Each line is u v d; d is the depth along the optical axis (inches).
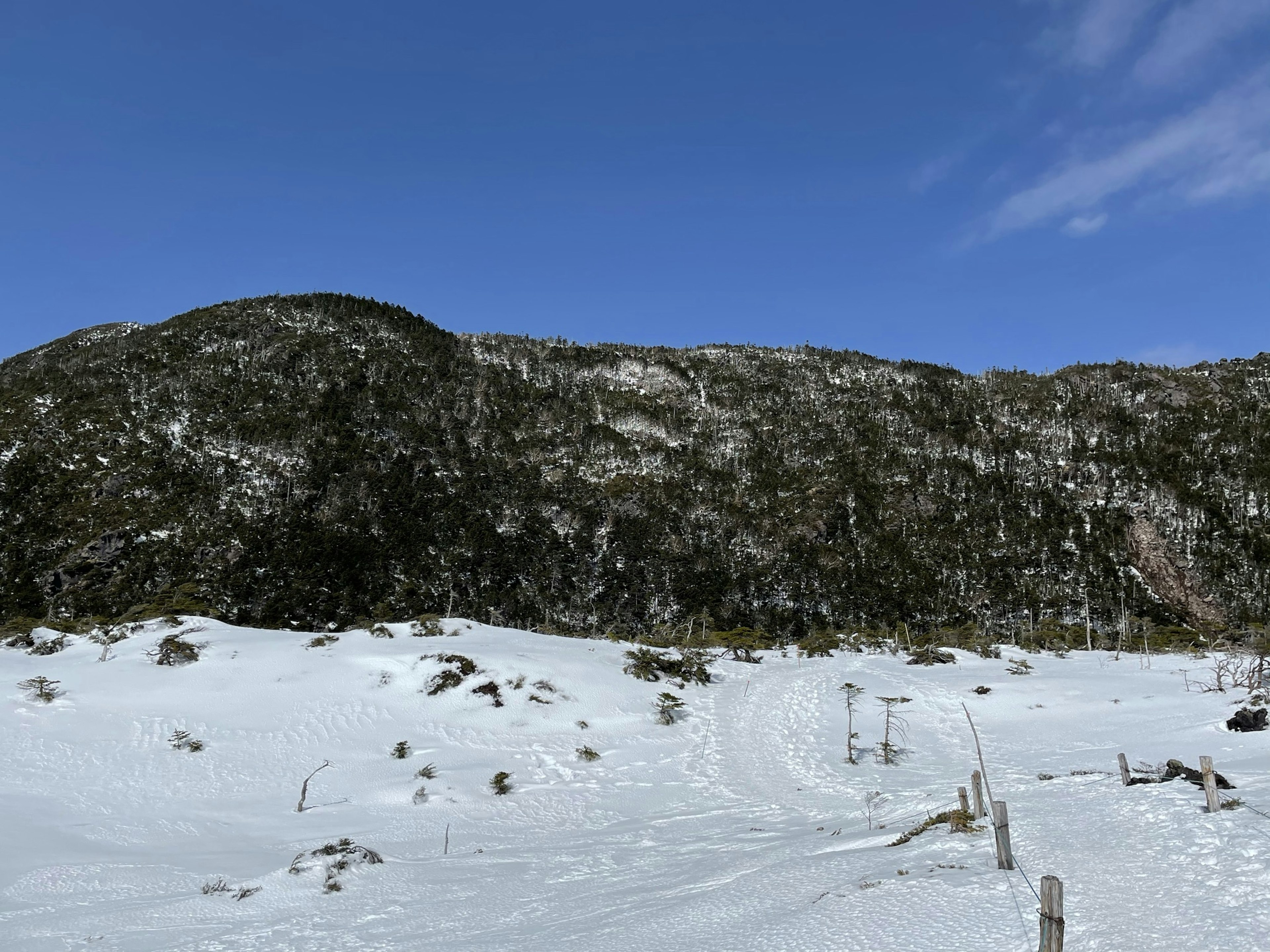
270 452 4185.5
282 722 1032.8
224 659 1203.9
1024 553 4471.0
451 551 4082.2
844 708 1178.6
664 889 473.1
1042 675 1307.8
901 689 1259.8
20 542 3166.8
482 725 1091.9
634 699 1227.2
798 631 4003.4
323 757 963.3
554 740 1072.8
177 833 733.3
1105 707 1057.5
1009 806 518.6
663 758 1031.0
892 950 292.7
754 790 872.3
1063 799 507.8
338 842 666.2
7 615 2795.3
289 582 3380.9
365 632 1406.3
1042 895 254.2
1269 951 239.0
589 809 847.7
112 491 3538.4
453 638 1400.1
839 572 4434.1
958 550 4554.6
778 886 414.6
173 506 3531.0
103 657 1201.4
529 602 3927.2
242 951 441.7
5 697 1008.2
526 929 430.9
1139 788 490.6
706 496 5083.7
